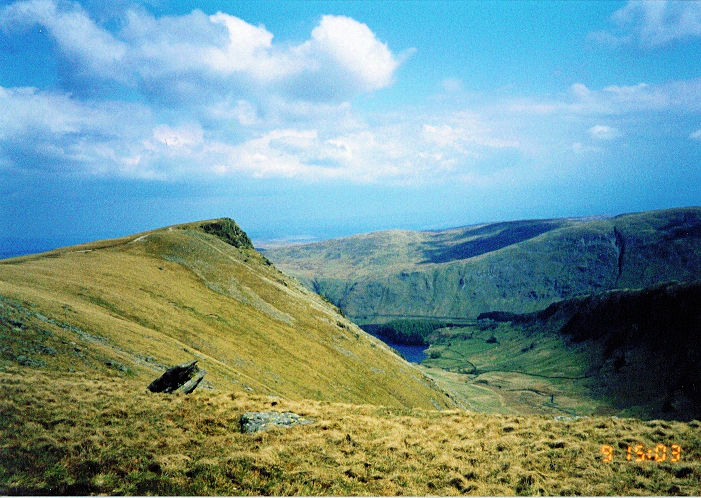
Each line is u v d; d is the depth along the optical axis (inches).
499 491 684.7
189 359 1958.7
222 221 7037.4
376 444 857.5
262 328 3622.0
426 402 4382.4
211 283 4065.0
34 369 1128.2
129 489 602.9
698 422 974.4
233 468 690.8
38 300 1685.5
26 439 687.1
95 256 3415.4
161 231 5457.7
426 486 698.8
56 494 569.9
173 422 882.1
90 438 727.7
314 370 3388.3
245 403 1079.0
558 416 1106.1
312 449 802.8
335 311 7037.4
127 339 1768.0
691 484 692.1
